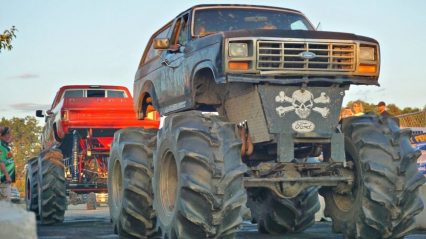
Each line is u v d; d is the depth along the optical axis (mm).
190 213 6238
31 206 12570
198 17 7789
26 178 13414
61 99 16531
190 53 7293
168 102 8094
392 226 6730
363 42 6781
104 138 14969
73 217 14000
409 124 14633
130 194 8102
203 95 7340
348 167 7023
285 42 6551
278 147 6594
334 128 6754
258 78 6504
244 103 6895
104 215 14789
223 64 6484
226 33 6578
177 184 6508
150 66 8859
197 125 6477
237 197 6199
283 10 8188
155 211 7375
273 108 6590
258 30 6633
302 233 9211
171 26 8375
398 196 6633
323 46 6672
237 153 6367
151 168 8125
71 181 14406
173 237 6652
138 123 14984
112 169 8930
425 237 8570
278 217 8828
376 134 6855
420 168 13656
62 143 15766
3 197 10484
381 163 6695
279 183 6957
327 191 7578
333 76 6695
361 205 6859
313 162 6949
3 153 10578
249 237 8656
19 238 2391
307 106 6684
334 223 7465
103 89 17531
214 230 6227
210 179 6180
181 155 6332
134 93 9617
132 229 8242
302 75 6598
